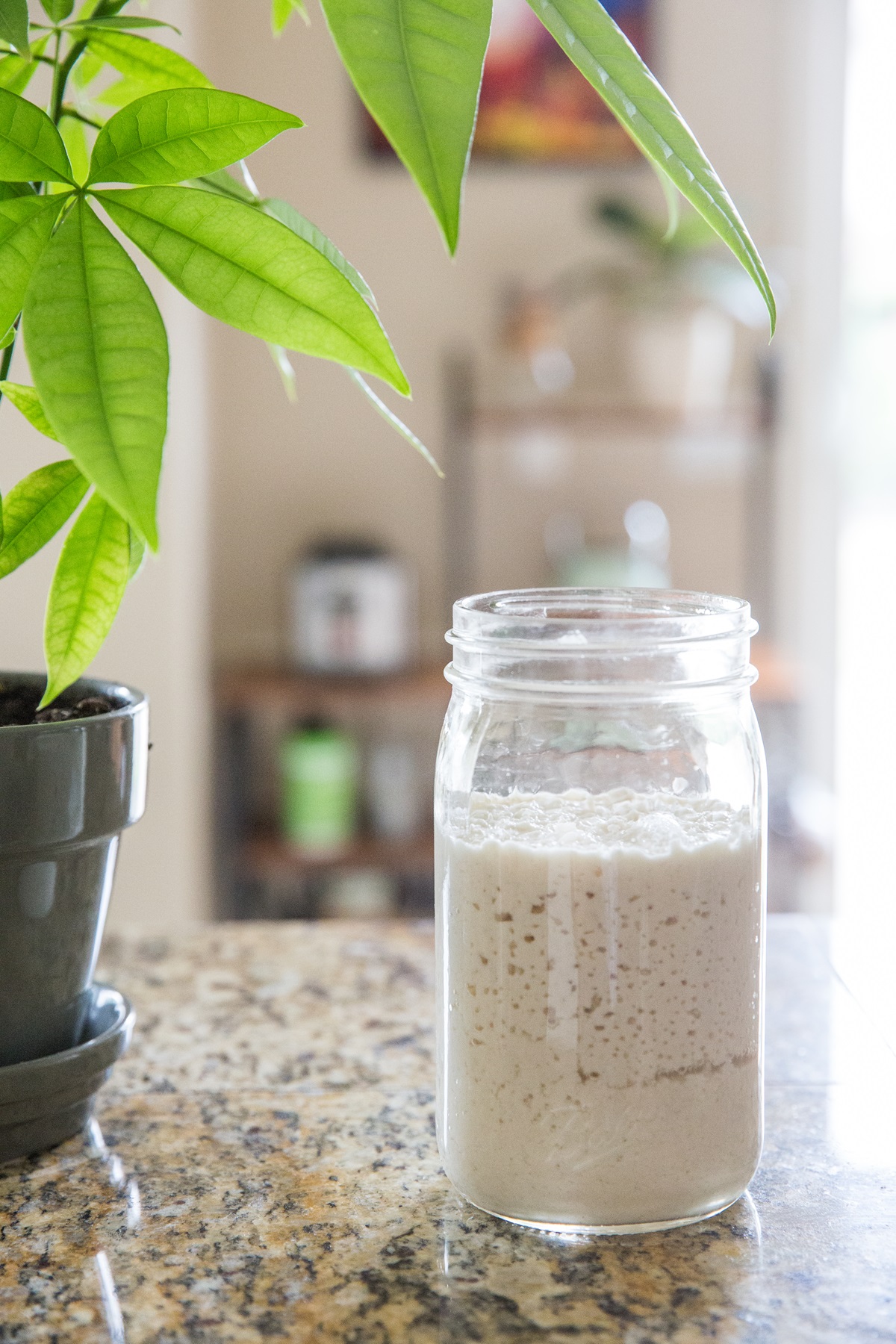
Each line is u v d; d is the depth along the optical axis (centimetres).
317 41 232
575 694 52
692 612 58
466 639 53
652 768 53
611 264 236
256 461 243
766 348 221
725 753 54
